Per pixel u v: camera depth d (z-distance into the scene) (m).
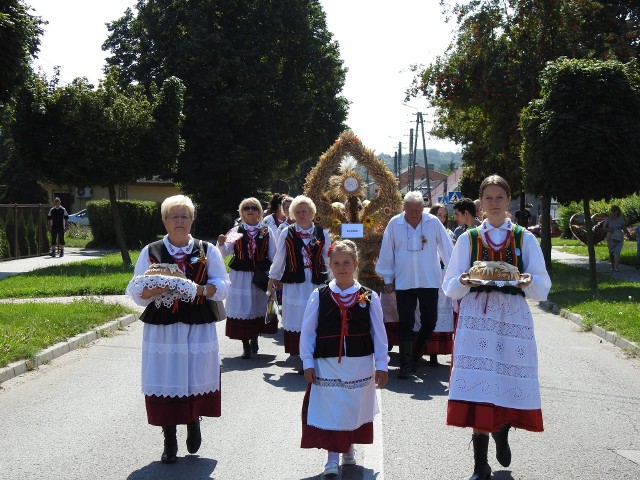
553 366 9.91
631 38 25.02
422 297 9.36
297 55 41.03
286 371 9.55
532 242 5.50
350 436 5.54
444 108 30.03
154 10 39.50
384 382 5.62
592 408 7.80
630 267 25.05
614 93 16.94
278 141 39.38
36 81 21.23
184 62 38.16
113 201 23.22
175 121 23.47
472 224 9.80
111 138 21.92
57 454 6.21
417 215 9.38
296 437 6.71
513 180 28.34
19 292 16.22
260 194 41.50
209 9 39.03
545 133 17.31
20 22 14.00
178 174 39.38
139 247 34.44
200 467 5.91
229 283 6.14
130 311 13.64
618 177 16.92
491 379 5.25
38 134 21.41
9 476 5.68
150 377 5.86
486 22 24.72
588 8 24.09
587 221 17.97
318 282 9.75
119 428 6.97
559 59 17.77
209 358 6.00
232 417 7.34
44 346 10.34
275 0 39.31
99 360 10.08
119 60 40.34
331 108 42.56
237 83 39.59
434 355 10.05
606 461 6.12
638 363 10.15
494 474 5.78
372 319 5.62
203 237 41.59
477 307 5.38
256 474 5.75
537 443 6.61
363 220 11.32
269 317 9.83
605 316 13.05
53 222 28.62
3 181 52.22
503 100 24.66
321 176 11.47
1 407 7.71
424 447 6.42
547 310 15.65
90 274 19.95
